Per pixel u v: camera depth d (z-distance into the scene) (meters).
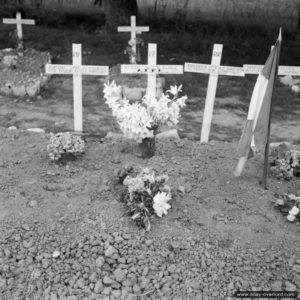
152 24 15.47
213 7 16.14
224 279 3.94
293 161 5.36
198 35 14.85
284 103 9.59
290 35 15.41
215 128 8.04
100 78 10.64
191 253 4.11
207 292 3.84
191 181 5.08
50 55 11.96
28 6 15.98
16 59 11.19
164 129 7.71
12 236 4.21
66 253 4.09
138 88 8.95
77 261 4.05
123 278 3.92
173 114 5.21
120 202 4.60
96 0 14.47
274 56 4.47
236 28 15.49
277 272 4.02
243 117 8.72
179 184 4.97
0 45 13.10
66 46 13.05
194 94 9.81
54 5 16.22
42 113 8.34
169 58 12.43
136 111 5.05
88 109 8.64
